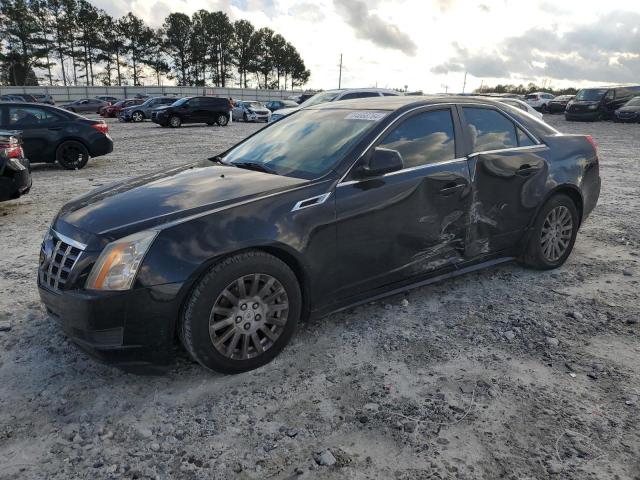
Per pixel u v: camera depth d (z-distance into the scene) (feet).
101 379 9.84
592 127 78.79
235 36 312.71
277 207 9.96
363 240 11.06
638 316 12.39
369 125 11.87
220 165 12.87
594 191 15.87
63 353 10.75
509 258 14.44
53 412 8.87
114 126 90.17
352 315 12.47
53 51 261.65
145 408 8.97
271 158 12.46
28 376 9.93
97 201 10.69
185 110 87.35
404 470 7.47
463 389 9.43
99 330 8.72
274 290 9.99
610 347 10.98
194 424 8.55
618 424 8.44
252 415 8.77
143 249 8.86
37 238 19.19
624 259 16.53
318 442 8.10
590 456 7.72
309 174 11.10
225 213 9.51
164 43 295.48
